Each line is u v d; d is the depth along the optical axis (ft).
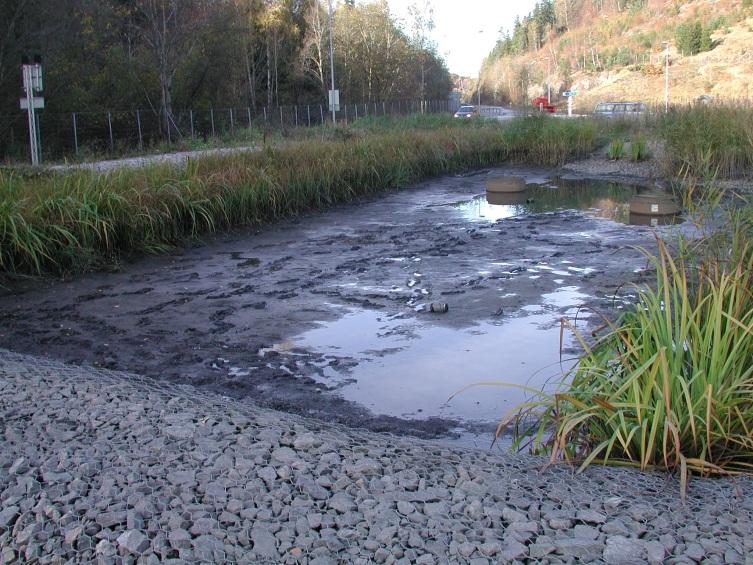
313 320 25.23
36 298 28.43
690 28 266.36
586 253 35.01
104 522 10.32
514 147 80.79
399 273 31.96
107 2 112.47
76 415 14.21
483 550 9.61
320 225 45.09
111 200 35.32
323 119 139.23
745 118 56.03
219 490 11.20
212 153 55.47
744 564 9.24
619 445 12.88
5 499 11.00
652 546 9.61
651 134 76.95
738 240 16.67
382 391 18.85
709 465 11.78
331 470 11.91
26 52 89.30
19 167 47.67
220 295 28.68
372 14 184.65
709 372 12.89
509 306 26.23
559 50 366.43
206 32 123.24
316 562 9.45
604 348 15.48
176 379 19.74
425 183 66.33
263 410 16.01
